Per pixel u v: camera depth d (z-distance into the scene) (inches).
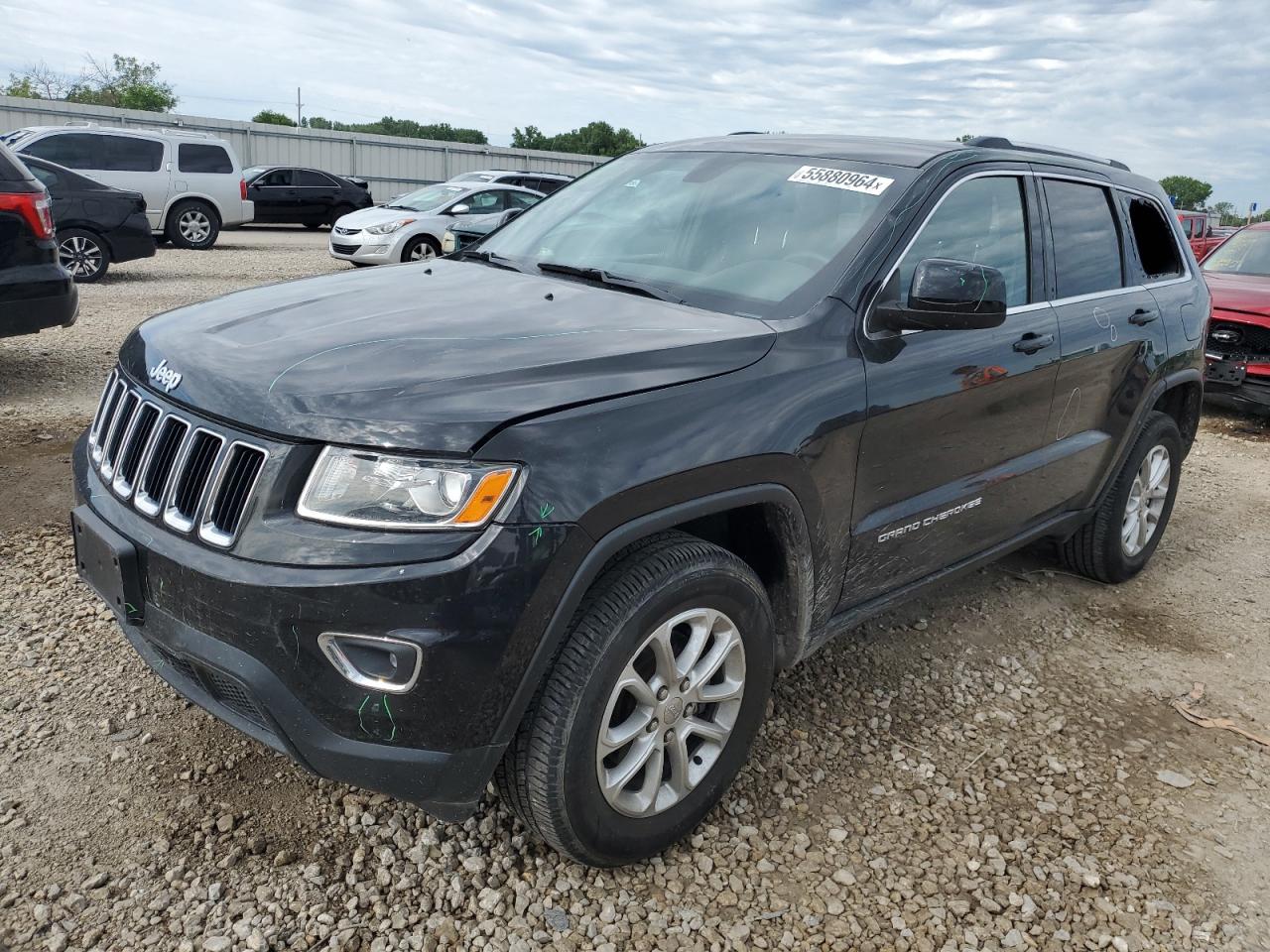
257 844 97.4
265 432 82.7
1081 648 157.6
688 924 92.8
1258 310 309.3
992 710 135.9
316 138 1262.3
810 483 102.6
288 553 79.2
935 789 116.6
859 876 101.3
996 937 94.7
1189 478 263.3
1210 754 129.4
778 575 108.0
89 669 124.7
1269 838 112.6
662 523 88.4
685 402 91.8
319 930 88.0
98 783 104.0
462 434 79.7
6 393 247.1
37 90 1855.3
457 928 89.7
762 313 109.6
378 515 79.0
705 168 141.2
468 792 84.5
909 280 117.6
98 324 349.7
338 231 590.2
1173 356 171.5
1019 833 110.0
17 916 86.3
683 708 96.9
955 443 124.3
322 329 98.7
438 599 77.7
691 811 100.8
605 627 86.7
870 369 109.3
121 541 89.9
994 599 173.0
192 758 109.6
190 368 92.5
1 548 155.8
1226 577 192.4
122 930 85.9
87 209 458.3
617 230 135.6
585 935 90.4
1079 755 126.6
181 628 85.8
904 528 120.0
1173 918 98.7
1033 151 150.1
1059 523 159.6
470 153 1400.1
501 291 116.9
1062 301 145.5
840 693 136.6
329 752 81.3
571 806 88.3
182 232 654.5
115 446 100.7
